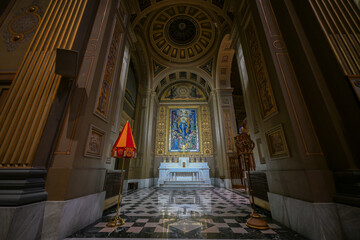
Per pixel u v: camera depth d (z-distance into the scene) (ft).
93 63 9.04
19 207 5.12
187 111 39.09
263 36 10.03
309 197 6.38
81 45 9.05
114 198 11.91
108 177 10.93
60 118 7.48
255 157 13.34
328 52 7.63
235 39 16.53
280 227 7.43
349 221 5.64
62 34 8.89
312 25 8.41
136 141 29.58
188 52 33.32
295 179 7.21
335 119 6.90
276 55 9.14
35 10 10.19
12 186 5.42
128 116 28.12
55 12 9.65
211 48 31.76
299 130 7.39
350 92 6.74
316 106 7.47
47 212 6.01
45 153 6.75
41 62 8.13
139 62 31.35
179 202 13.94
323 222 5.83
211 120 36.47
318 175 6.54
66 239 5.98
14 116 6.88
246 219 8.79
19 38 9.49
